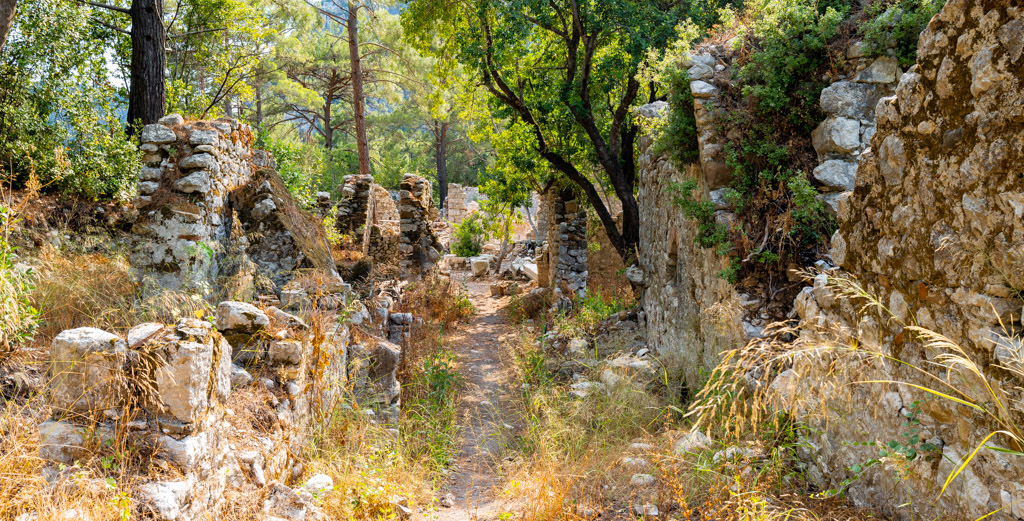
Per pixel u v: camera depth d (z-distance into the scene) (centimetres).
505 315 1741
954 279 309
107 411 291
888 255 362
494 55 1308
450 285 1814
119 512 249
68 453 278
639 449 549
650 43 1166
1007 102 276
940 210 318
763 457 459
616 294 1662
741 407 545
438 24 1535
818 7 735
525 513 443
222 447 336
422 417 701
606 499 464
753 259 652
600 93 1388
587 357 1005
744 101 725
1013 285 274
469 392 937
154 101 1043
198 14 1348
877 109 373
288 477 410
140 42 1034
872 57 662
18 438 286
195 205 588
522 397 875
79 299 477
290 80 2391
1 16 517
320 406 497
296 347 457
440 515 483
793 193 648
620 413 654
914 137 337
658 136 845
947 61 311
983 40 289
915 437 332
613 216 1900
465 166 4909
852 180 643
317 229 745
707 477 445
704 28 1169
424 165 4269
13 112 848
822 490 427
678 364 816
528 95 1430
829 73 683
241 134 725
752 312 636
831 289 425
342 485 409
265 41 1489
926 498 331
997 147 281
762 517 355
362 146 2081
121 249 597
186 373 290
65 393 289
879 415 370
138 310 496
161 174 599
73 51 954
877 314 376
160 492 267
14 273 375
